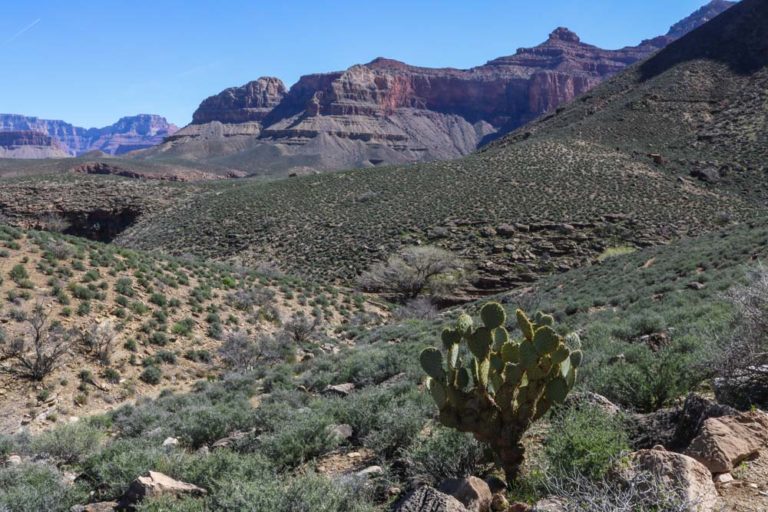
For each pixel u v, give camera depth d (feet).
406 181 242.58
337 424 28.27
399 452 21.98
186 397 52.70
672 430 16.40
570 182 216.95
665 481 11.53
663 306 53.31
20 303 70.08
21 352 61.67
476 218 191.52
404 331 86.94
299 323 92.94
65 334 66.44
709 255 88.02
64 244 92.58
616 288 85.81
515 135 384.27
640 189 208.03
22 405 55.36
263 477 19.34
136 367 68.44
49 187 314.35
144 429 40.29
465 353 34.30
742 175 219.82
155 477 20.62
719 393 19.06
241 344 79.15
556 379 15.74
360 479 17.92
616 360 28.63
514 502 14.66
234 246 205.26
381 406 27.35
